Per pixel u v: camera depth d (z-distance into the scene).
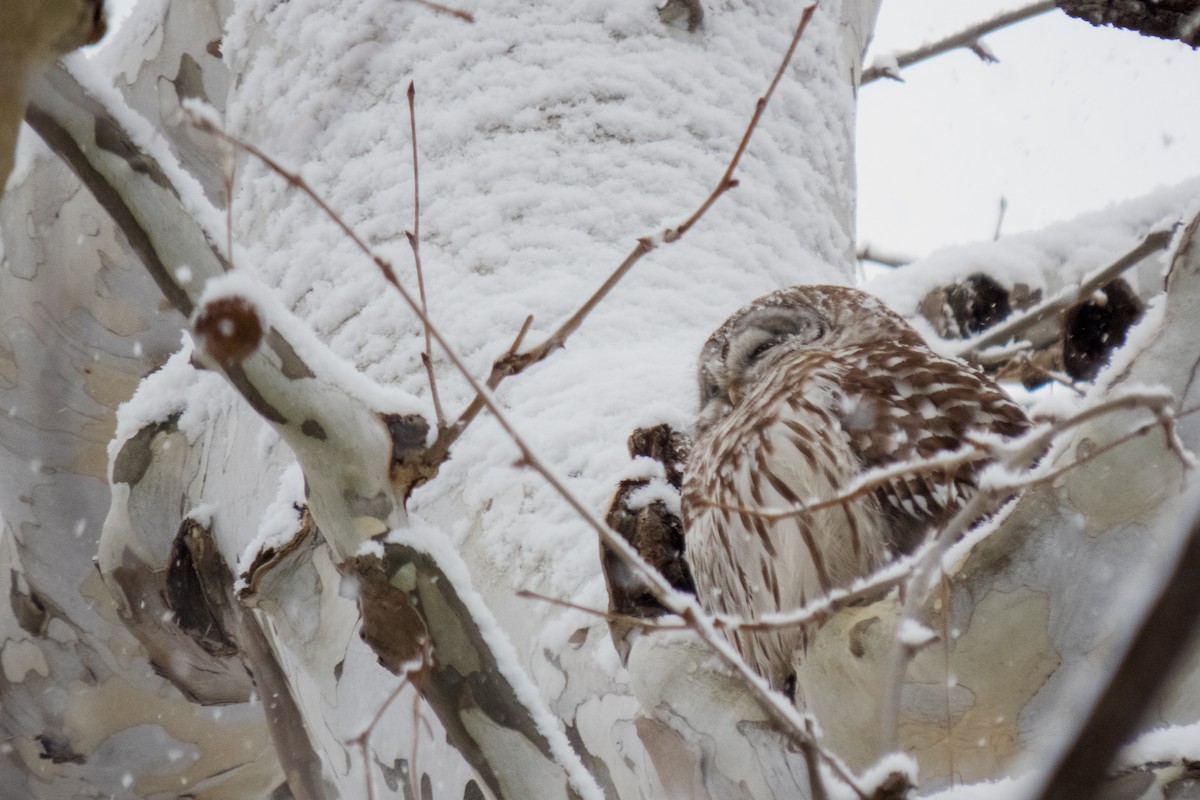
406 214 7.80
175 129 10.41
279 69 8.63
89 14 3.67
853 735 4.89
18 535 11.71
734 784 5.30
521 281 7.46
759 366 8.77
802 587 7.23
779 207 8.45
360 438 5.17
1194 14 6.93
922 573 4.13
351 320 7.56
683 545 6.61
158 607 8.91
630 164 8.02
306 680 7.08
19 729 11.90
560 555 6.18
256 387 5.11
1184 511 4.38
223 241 5.27
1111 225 10.72
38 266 11.30
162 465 8.73
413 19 8.45
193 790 12.43
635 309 7.45
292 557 6.59
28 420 11.60
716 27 8.71
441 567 5.23
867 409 7.44
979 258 10.59
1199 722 4.27
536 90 8.17
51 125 5.19
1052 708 4.60
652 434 6.68
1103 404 4.20
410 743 6.30
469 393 6.98
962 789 4.28
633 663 5.54
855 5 10.07
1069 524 4.57
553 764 5.10
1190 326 4.51
